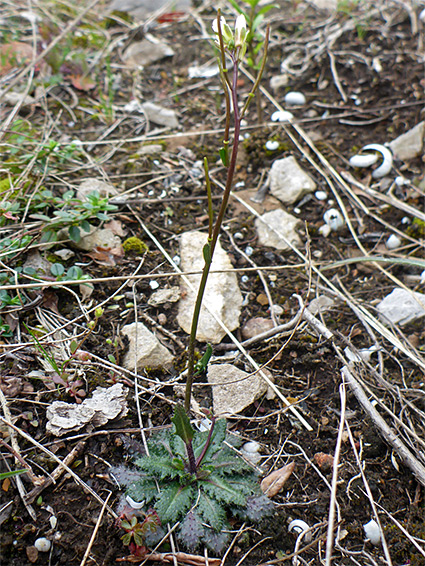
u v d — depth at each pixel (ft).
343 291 0.79
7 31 1.16
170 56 1.20
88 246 0.76
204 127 1.03
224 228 0.84
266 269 0.77
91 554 0.52
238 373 0.66
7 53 1.05
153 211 0.85
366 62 1.11
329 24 1.23
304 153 0.96
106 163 0.92
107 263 0.75
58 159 0.88
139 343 0.67
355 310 0.74
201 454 0.55
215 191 0.90
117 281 0.74
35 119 0.99
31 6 1.26
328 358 0.70
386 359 0.70
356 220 0.89
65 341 0.66
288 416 0.64
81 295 0.72
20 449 0.57
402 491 0.58
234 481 0.55
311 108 1.07
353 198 0.91
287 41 1.20
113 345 0.67
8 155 0.86
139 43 1.22
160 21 1.28
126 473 0.55
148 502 0.54
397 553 0.54
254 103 1.08
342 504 0.57
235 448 0.60
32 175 0.83
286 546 0.54
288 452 0.61
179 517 0.53
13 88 1.02
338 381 0.67
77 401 0.61
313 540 0.54
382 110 1.04
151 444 0.57
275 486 0.58
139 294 0.73
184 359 0.68
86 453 0.58
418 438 0.60
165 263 0.77
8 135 0.89
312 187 0.91
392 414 0.62
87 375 0.63
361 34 1.16
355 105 1.06
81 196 0.82
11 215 0.71
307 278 0.79
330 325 0.74
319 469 0.60
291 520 0.56
